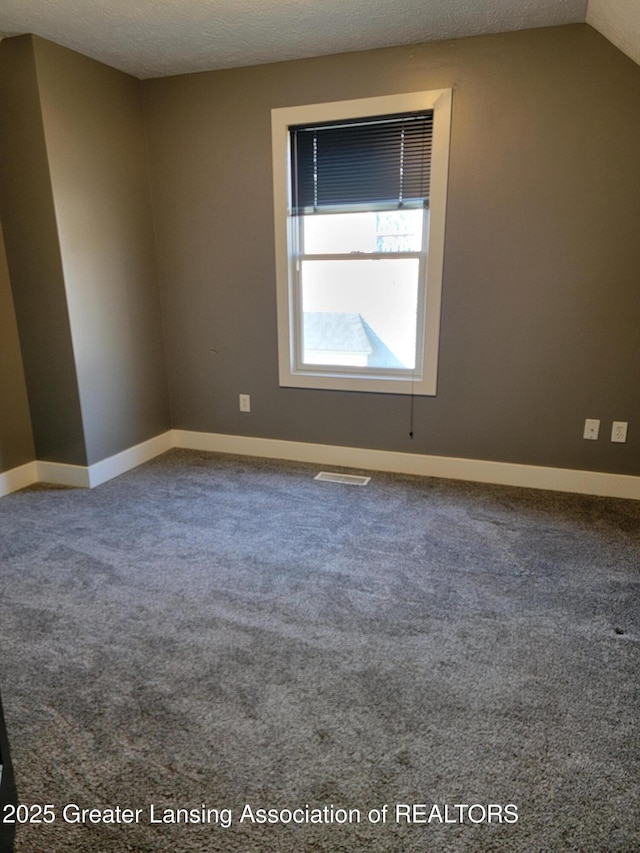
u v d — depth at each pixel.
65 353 2.95
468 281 2.91
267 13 2.35
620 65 2.45
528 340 2.89
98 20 2.40
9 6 2.26
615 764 1.33
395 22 2.45
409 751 1.37
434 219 2.88
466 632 1.82
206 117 3.15
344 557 2.33
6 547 2.44
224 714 1.49
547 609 1.95
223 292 3.43
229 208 3.26
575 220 2.68
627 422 2.83
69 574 2.21
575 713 1.48
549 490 3.03
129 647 1.76
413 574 2.19
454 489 3.06
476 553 2.35
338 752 1.37
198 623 1.89
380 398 3.26
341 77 2.85
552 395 2.93
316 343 3.41
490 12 2.36
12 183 2.77
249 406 3.59
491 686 1.58
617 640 1.78
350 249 3.17
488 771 1.31
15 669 1.67
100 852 1.14
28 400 3.12
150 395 3.57
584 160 2.60
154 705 1.52
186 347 3.63
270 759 1.35
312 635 1.82
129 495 3.01
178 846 1.15
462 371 3.05
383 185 2.97
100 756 1.36
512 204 2.75
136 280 3.36
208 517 2.73
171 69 3.05
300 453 3.54
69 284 2.87
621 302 2.71
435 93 2.71
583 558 2.30
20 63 2.58
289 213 3.17
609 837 1.16
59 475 3.18
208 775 1.31
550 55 2.53
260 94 3.02
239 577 2.18
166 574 2.21
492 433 3.09
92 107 2.91
